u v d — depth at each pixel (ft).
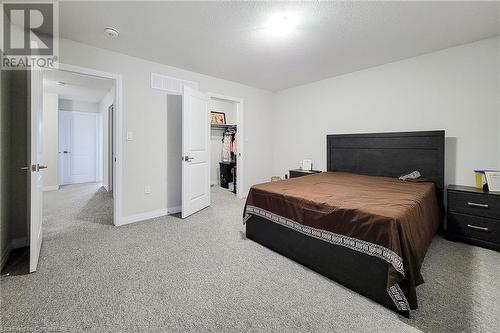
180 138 11.99
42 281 5.76
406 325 4.39
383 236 4.88
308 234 6.43
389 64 11.10
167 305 4.97
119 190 9.96
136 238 8.55
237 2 6.41
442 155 9.42
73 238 8.50
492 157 8.64
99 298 5.16
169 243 8.16
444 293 5.33
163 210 11.48
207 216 11.37
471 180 9.07
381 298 4.99
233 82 14.47
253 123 15.99
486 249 7.69
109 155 16.81
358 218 5.34
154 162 11.06
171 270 6.38
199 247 7.86
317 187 8.29
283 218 7.21
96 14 6.98
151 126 10.89
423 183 9.11
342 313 4.75
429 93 9.98
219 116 20.94
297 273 6.27
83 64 8.91
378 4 6.48
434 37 8.46
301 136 15.35
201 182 12.49
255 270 6.42
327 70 12.16
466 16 7.06
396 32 8.07
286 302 5.09
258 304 5.03
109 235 8.80
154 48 9.38
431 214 7.48
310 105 14.71
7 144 7.13
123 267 6.50
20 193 7.79
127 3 6.45
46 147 17.56
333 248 5.89
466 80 9.07
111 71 9.61
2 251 6.57
